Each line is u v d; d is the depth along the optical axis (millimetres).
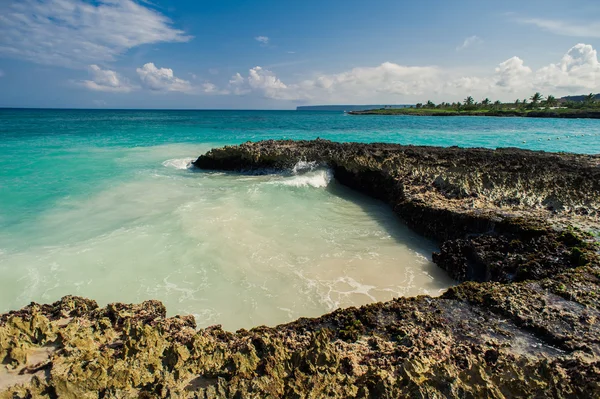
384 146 23797
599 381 4398
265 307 7914
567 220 10242
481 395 4312
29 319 5605
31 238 11016
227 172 21750
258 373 4883
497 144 35250
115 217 12859
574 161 18234
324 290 8625
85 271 9156
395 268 9930
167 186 17500
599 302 6480
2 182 17047
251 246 10797
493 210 11570
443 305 6750
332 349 5246
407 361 4887
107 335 5773
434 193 13898
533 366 4730
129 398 4473
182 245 10648
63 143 31359
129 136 38281
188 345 5449
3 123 59469
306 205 15141
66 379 4531
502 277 8812
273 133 44719
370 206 15625
